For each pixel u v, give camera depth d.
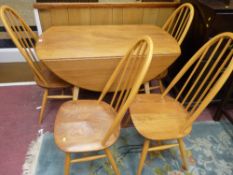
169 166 1.52
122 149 1.62
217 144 1.71
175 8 2.14
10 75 2.40
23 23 1.67
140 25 2.00
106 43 1.61
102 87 1.59
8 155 1.53
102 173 1.45
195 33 1.73
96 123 1.23
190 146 1.68
